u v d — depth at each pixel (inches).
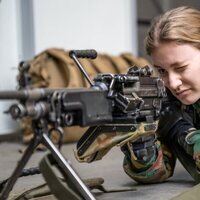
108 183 96.3
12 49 204.1
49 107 55.1
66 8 222.2
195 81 77.8
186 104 82.4
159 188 88.4
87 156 71.5
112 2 242.7
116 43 246.7
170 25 77.9
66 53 196.5
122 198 80.7
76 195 57.9
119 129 67.0
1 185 70.0
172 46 76.9
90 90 59.1
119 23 247.1
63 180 59.2
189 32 77.3
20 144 186.1
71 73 184.5
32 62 185.8
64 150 160.1
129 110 65.7
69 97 55.5
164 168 88.7
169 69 78.4
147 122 69.6
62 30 221.3
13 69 204.1
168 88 81.2
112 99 63.1
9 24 202.7
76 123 57.9
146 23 301.0
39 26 213.0
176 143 86.5
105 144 68.8
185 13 80.4
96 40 236.5
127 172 89.7
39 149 151.6
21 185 95.3
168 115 87.0
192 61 77.1
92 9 233.5
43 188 77.9
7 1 201.5
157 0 307.7
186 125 85.7
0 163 135.9
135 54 258.7
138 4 298.0
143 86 69.2
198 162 78.4
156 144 85.8
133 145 78.7
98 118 59.7
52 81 185.8
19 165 58.6
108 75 63.3
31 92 53.1
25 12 211.8
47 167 58.9
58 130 56.5
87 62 196.7
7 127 203.0
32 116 54.1
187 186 89.7
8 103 200.1
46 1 214.7
